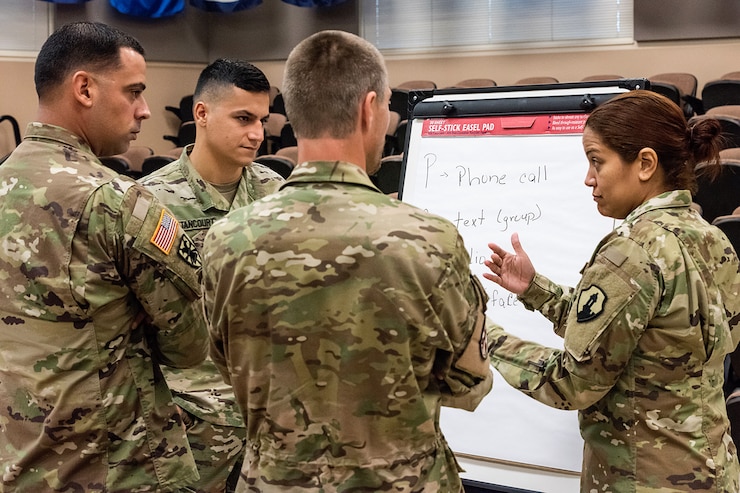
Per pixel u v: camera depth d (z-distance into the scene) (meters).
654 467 1.44
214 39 8.81
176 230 1.57
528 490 2.00
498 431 2.05
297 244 1.17
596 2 7.70
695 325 1.40
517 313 2.10
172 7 8.13
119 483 1.53
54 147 1.53
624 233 1.45
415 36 8.35
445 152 2.29
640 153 1.46
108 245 1.47
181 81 8.59
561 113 2.17
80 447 1.50
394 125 6.34
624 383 1.46
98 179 1.50
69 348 1.48
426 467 1.22
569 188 2.11
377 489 1.18
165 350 1.62
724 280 1.49
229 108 2.14
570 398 1.48
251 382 1.22
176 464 1.61
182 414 2.06
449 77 8.26
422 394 1.22
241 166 2.22
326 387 1.18
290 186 1.24
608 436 1.50
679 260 1.40
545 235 2.10
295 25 8.63
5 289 1.49
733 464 1.48
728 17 7.17
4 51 7.70
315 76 1.21
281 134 6.73
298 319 1.17
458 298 1.20
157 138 8.47
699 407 1.43
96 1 7.99
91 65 1.54
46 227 1.46
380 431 1.19
